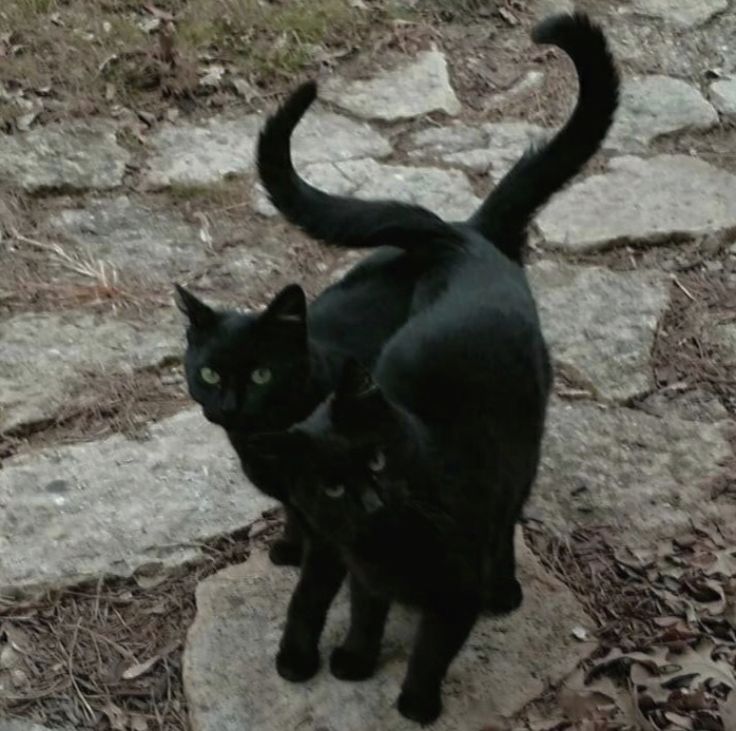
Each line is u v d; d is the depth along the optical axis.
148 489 2.04
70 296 2.31
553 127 2.65
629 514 2.03
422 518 1.70
